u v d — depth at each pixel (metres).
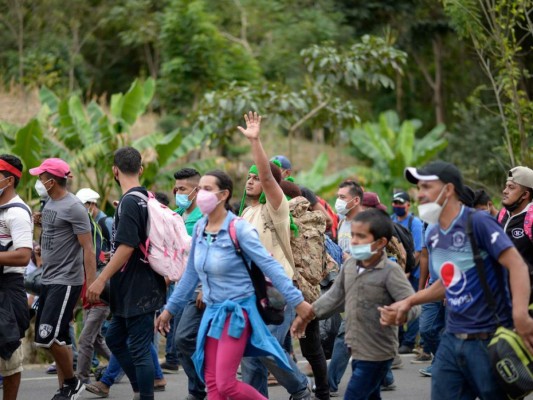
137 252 8.92
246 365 9.06
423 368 13.30
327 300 7.57
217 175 7.62
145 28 36.53
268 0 37.84
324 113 24.12
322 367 9.34
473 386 6.57
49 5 37.56
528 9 18.06
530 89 23.02
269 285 7.79
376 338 7.29
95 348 11.98
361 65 23.11
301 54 23.22
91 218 11.62
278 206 8.62
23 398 11.12
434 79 46.22
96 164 19.16
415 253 13.57
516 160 17.55
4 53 35.88
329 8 38.31
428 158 31.48
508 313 6.44
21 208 8.85
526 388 6.23
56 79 33.12
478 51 17.39
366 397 7.39
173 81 29.95
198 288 9.24
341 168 40.66
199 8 30.00
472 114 34.62
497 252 6.29
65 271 9.52
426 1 38.12
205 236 7.71
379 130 36.81
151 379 8.93
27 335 14.27
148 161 20.47
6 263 8.65
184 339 9.28
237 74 30.98
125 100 20.80
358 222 7.23
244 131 8.43
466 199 6.68
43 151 19.34
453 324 6.55
